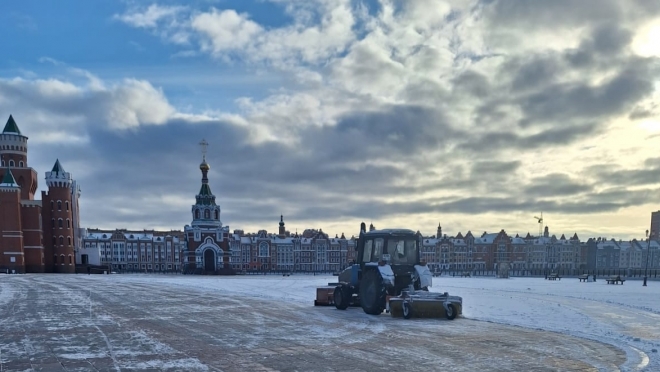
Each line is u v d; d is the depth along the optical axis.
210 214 91.25
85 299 20.47
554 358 8.24
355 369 7.36
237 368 7.42
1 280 41.44
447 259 130.12
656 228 157.62
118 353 8.56
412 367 7.51
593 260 147.62
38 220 74.81
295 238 129.25
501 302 20.62
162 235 133.88
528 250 136.12
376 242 15.99
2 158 81.56
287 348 9.05
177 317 13.98
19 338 10.16
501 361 7.97
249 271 116.56
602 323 13.30
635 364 7.82
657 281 61.62
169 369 7.36
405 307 13.80
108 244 118.00
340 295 16.38
